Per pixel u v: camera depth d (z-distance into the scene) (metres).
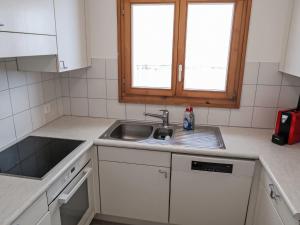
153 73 2.25
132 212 2.06
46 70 1.77
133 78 2.30
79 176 1.73
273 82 2.08
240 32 2.01
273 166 1.52
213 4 2.00
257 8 1.94
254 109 2.17
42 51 1.54
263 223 1.60
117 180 1.99
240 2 1.95
